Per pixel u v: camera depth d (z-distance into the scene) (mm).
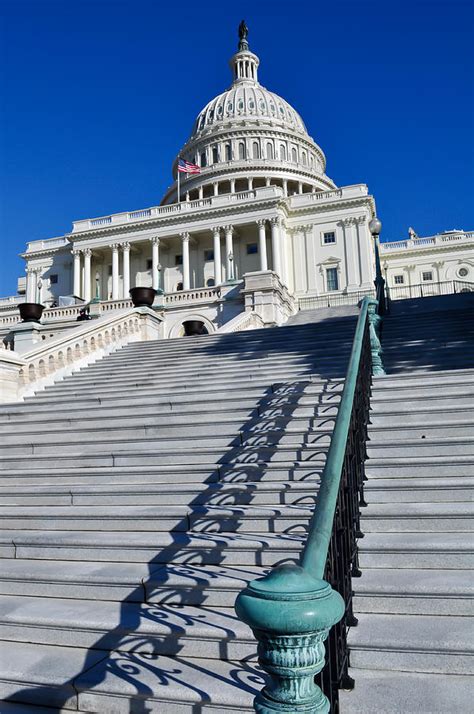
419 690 3389
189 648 3955
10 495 6918
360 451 5773
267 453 6824
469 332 12375
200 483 6562
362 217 62250
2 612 4512
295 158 89188
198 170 75312
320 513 2969
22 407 10703
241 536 5262
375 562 4766
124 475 7035
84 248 69125
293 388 8781
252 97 91625
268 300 22891
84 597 4816
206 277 67125
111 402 10141
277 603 1872
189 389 10234
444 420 6680
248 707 3277
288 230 64438
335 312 24188
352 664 3699
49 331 21281
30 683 3725
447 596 4125
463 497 5449
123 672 3730
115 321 16641
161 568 5020
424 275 76438
